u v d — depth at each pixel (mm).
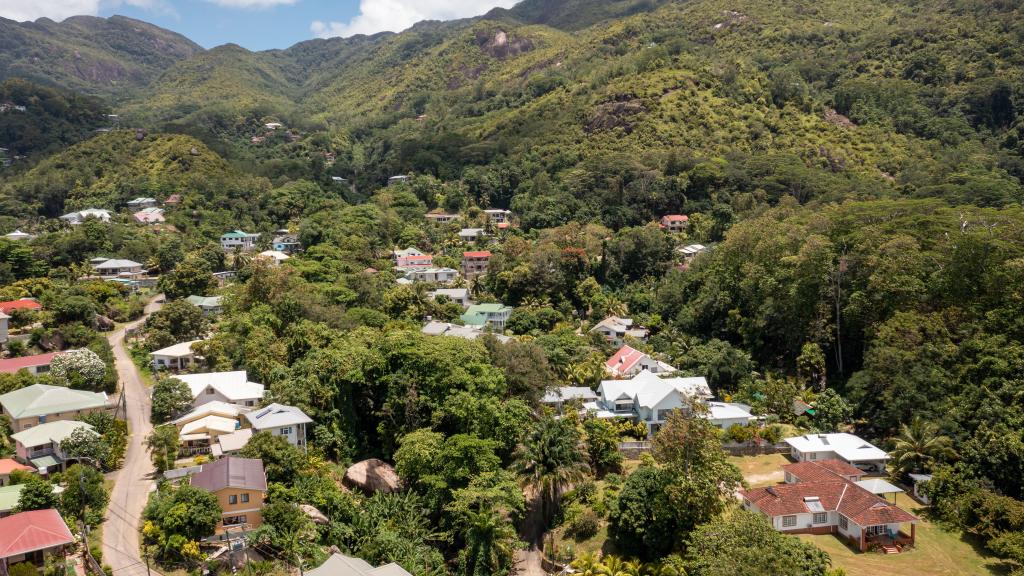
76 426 70375
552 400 93500
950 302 90875
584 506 70000
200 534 55531
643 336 128750
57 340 102000
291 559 55031
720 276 124625
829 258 102000
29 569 49188
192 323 109188
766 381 103750
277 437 68438
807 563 54344
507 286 144375
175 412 80125
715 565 50281
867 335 95938
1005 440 67188
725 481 62906
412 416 76062
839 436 80688
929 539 63406
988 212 121000
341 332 100688
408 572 53438
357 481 70688
